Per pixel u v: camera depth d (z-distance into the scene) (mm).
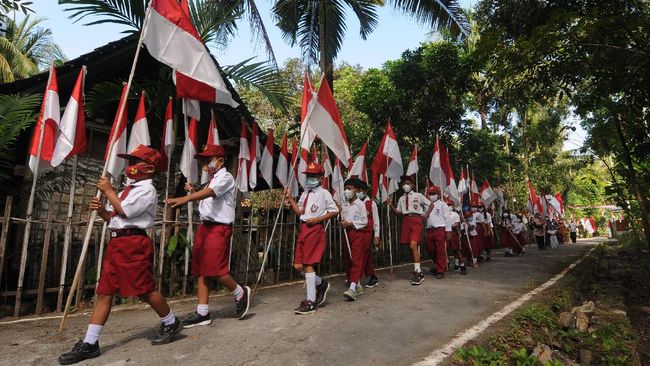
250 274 7715
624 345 4457
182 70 4766
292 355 3596
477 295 6422
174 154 8586
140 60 8266
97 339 3555
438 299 6121
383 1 12203
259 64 8133
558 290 6707
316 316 5027
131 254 3592
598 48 6777
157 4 4668
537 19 9516
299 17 12102
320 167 5469
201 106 8742
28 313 5363
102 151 8195
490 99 16297
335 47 12336
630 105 7398
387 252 11492
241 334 4215
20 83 6820
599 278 9820
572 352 4418
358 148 15984
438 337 4168
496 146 21359
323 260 9102
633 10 8141
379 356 3592
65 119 5133
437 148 10031
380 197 11016
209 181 4637
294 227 8500
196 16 7906
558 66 7383
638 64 6102
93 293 5961
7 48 18141
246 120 8828
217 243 4520
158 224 6480
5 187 6699
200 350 3711
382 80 16094
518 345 4043
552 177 29828
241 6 8930
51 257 6578
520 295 6387
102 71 7785
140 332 4332
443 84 14625
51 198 5383
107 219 3787
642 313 6852
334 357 3559
